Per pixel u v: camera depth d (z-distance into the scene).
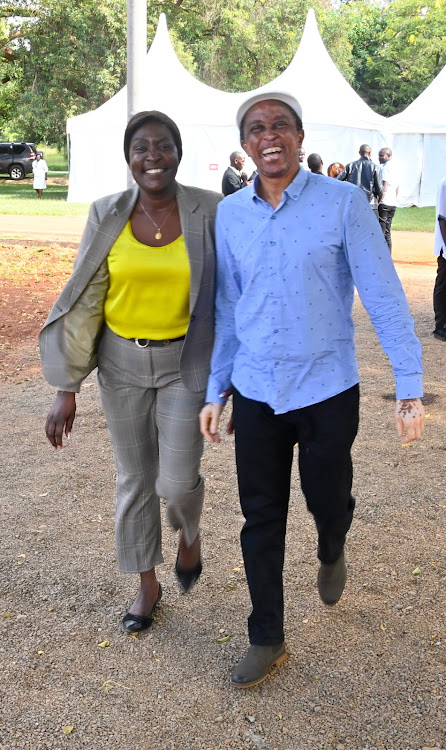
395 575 3.81
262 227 2.76
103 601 3.64
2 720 2.84
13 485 4.96
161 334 3.08
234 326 3.01
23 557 4.04
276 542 3.00
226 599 3.65
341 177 14.35
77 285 3.07
